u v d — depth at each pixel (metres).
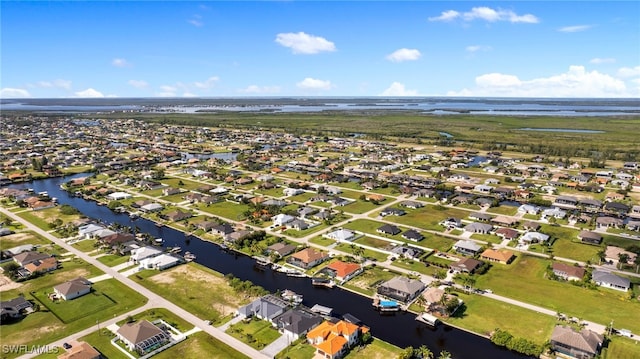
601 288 105.88
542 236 138.50
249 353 80.19
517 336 86.00
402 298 100.81
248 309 93.44
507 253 125.00
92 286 107.19
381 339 86.25
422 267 119.44
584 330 83.44
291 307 96.06
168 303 99.06
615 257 121.31
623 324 90.00
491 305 98.56
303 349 81.38
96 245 133.62
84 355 75.62
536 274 114.69
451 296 101.69
